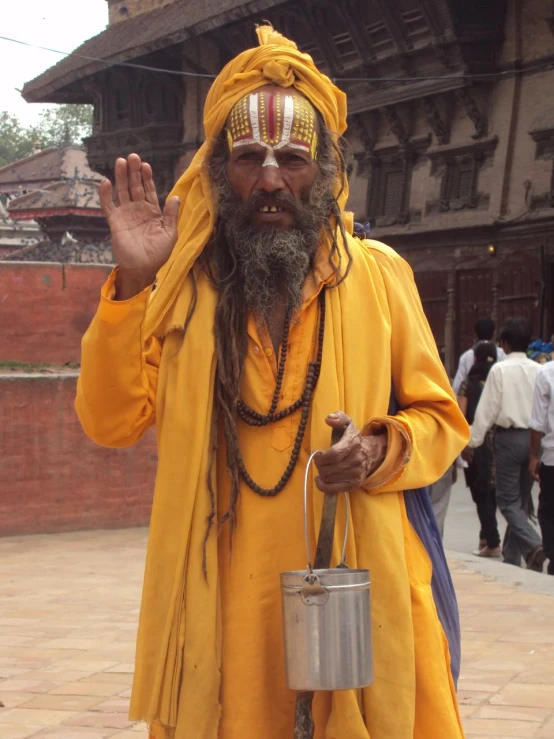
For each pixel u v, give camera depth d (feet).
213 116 8.89
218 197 8.79
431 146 77.46
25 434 30.04
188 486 8.25
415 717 8.25
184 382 8.40
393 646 8.09
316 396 8.32
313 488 8.27
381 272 8.87
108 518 31.17
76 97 118.32
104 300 8.16
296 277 8.52
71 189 109.40
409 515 8.76
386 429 8.32
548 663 17.06
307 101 8.82
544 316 68.08
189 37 91.91
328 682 7.54
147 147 104.12
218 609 8.20
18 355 33.40
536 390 24.93
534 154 69.41
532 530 26.96
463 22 71.31
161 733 8.39
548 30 68.44
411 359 8.77
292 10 83.35
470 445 27.84
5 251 139.74
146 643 8.24
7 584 23.41
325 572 7.64
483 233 72.59
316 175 8.80
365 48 79.66
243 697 8.18
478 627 19.49
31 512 30.17
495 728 14.06
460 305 75.77
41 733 13.87
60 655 17.60
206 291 8.63
